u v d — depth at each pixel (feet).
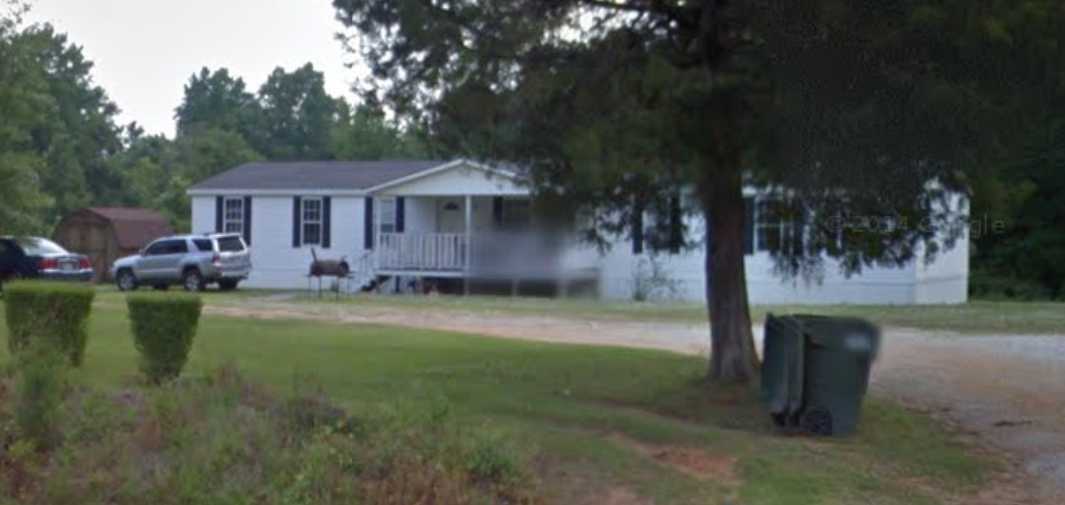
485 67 40.01
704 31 38.14
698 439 35.65
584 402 41.65
